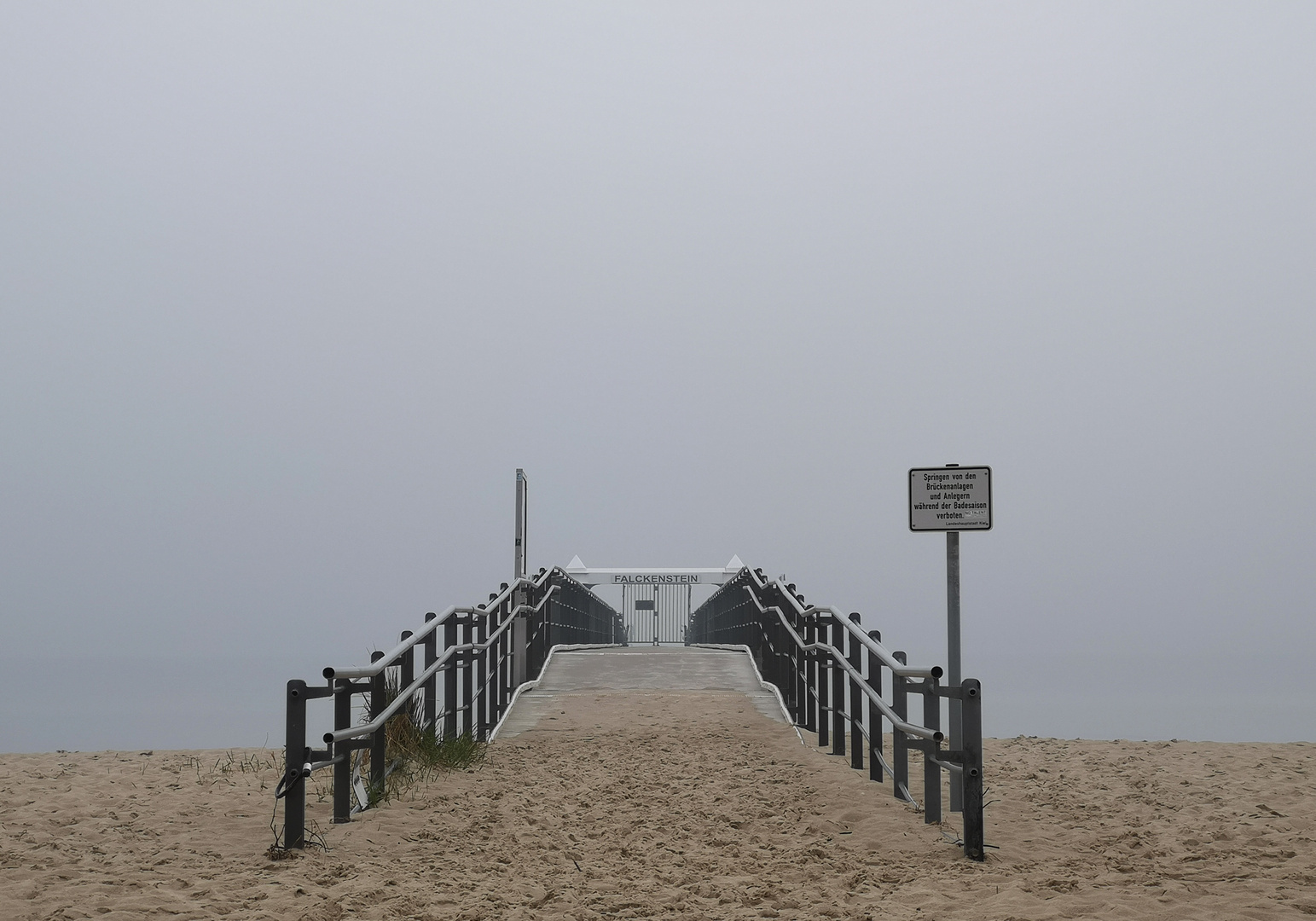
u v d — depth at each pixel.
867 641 9.39
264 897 5.86
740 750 11.46
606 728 12.91
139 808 8.59
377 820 7.73
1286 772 10.77
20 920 5.45
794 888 6.30
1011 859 6.96
